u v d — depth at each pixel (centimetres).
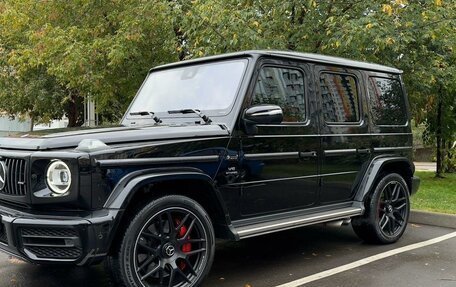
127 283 339
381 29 711
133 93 1061
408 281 428
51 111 1878
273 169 431
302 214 462
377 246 553
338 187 501
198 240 374
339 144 498
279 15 809
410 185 604
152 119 451
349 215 495
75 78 1012
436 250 534
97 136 349
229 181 397
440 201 791
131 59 1026
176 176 356
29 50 1082
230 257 508
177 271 361
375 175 529
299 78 468
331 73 503
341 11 792
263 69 435
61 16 1070
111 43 970
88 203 325
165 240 358
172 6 927
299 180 456
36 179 333
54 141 341
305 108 467
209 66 460
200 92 446
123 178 338
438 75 881
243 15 745
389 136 563
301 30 801
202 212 375
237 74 429
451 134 1180
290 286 415
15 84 1733
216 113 416
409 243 566
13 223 327
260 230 407
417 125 1248
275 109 391
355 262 487
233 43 722
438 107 1156
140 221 343
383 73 575
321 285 417
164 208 355
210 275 445
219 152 390
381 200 554
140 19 961
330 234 612
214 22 744
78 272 454
